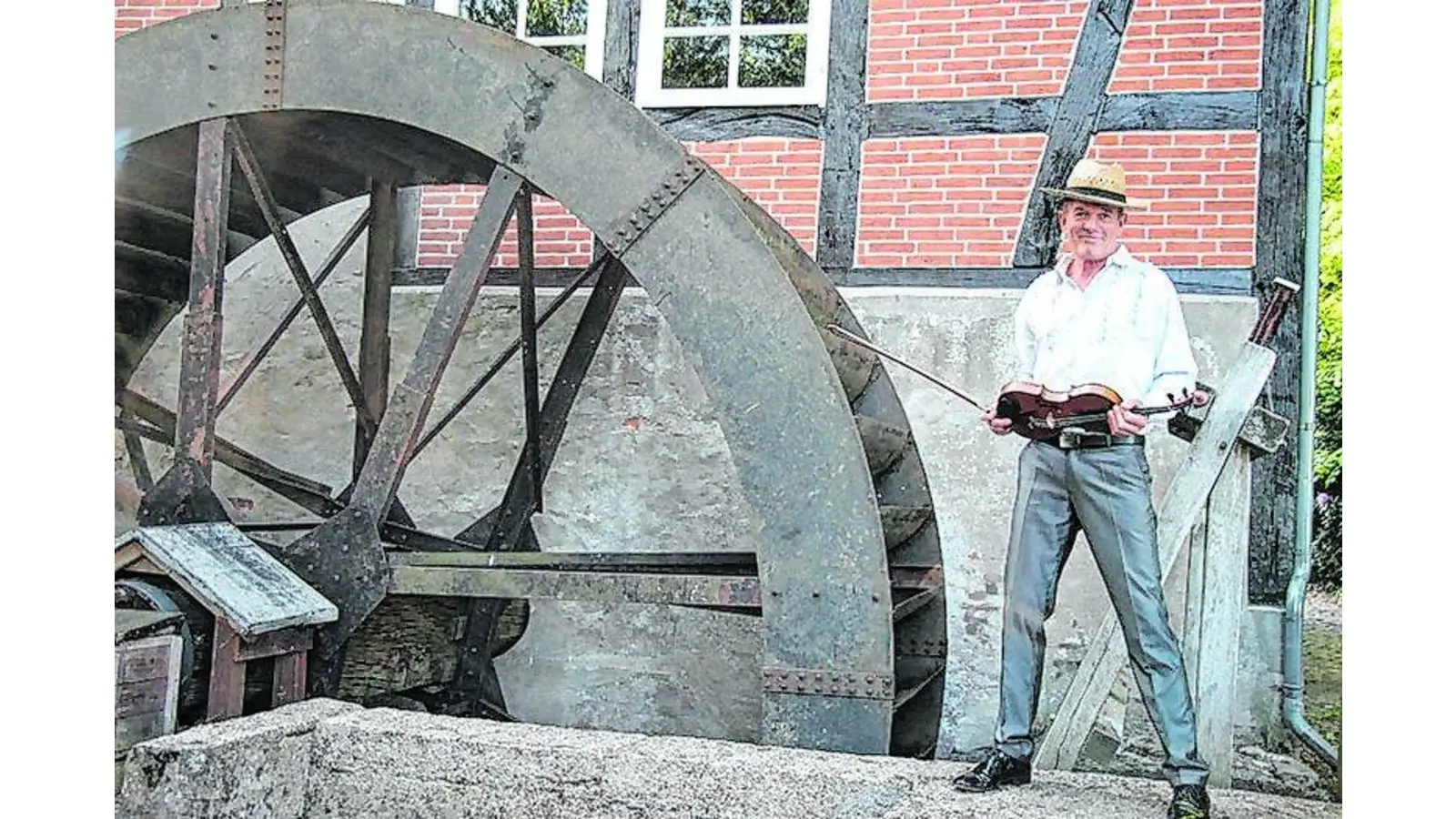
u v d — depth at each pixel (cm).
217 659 358
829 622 346
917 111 541
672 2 579
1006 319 526
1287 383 500
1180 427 402
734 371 363
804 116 552
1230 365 500
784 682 348
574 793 322
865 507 346
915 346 534
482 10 609
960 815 283
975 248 532
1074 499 304
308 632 382
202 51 414
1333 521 869
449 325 392
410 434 391
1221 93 511
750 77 569
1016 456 526
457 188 595
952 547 530
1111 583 299
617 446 574
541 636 583
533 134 387
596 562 447
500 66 390
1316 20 504
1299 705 490
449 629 465
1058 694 512
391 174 504
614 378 577
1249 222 505
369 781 341
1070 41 526
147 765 313
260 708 377
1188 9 515
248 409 614
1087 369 307
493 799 328
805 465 353
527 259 481
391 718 353
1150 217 513
